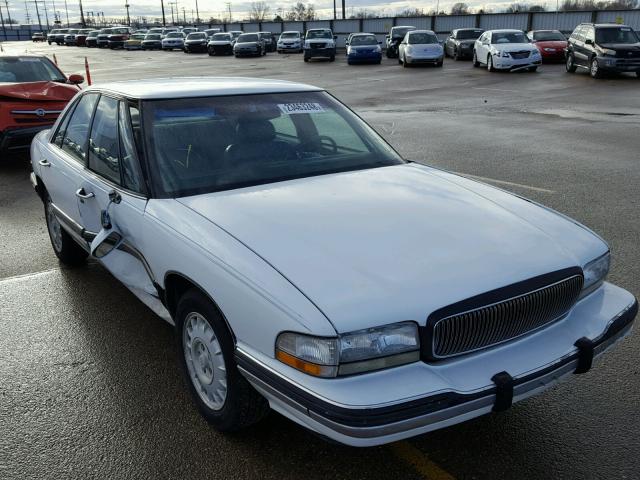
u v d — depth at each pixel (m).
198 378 3.08
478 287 2.49
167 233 3.04
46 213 5.43
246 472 2.79
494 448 2.92
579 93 17.67
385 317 2.32
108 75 26.56
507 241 2.83
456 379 2.38
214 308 2.79
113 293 4.81
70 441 3.03
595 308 2.88
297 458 2.87
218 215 3.01
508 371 2.46
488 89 19.25
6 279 5.11
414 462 2.83
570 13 37.09
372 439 2.23
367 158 3.90
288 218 2.96
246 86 4.09
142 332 4.16
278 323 2.39
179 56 41.69
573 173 8.36
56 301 4.67
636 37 21.67
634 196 7.14
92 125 4.19
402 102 16.69
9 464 2.87
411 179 3.59
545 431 3.03
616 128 11.99
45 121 9.59
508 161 9.18
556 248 2.84
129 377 3.60
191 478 2.76
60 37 68.19
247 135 3.71
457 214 3.07
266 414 2.89
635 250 5.41
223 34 41.69
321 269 2.53
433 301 2.40
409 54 27.55
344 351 2.27
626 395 3.32
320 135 3.95
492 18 40.25
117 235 3.62
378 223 2.92
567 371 2.62
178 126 3.60
